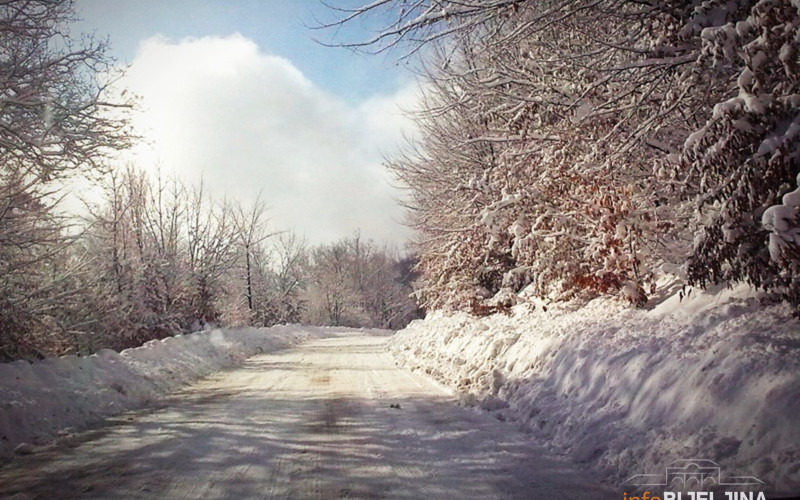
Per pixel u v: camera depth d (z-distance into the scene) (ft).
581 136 31.55
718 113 18.38
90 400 30.91
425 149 69.51
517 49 32.91
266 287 180.55
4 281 40.81
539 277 38.73
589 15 26.71
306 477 17.74
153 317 82.43
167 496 16.16
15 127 35.83
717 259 19.94
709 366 18.53
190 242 97.50
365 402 32.07
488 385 32.86
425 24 25.21
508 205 41.04
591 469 18.21
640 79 26.43
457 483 16.88
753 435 15.08
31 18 35.42
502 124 39.24
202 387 41.65
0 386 27.27
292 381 43.27
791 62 17.24
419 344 63.21
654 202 33.09
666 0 24.34
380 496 15.85
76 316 55.52
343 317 244.01
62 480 17.97
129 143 39.17
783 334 18.54
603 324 29.53
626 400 21.02
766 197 18.81
